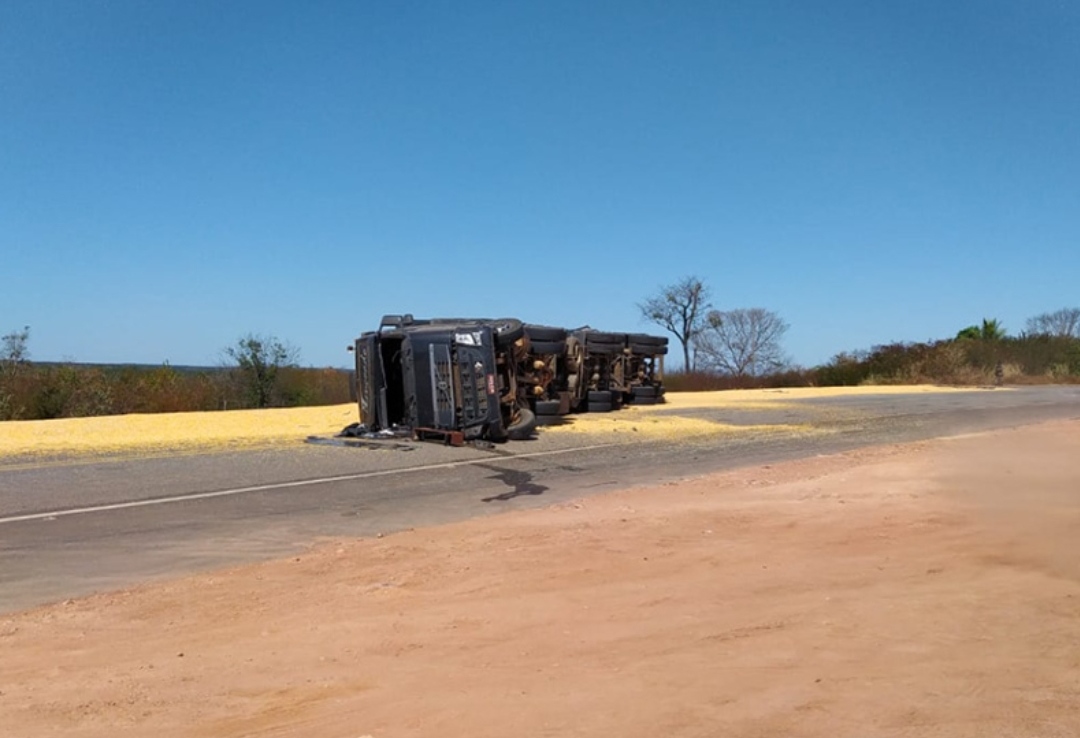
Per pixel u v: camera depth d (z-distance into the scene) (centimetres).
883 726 408
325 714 466
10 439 1775
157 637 612
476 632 600
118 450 1666
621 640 570
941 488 1105
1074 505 972
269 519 1058
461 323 2017
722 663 512
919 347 5062
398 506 1145
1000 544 791
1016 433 1798
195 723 461
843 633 558
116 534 973
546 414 2178
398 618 636
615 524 955
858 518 936
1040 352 5203
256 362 3322
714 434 2009
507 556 816
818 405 2884
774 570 734
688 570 747
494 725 435
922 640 537
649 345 2877
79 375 2761
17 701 496
